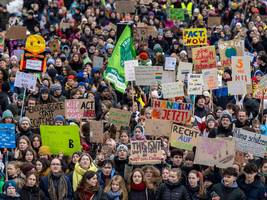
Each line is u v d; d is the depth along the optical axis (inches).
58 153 920.9
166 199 828.6
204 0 1939.0
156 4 1878.7
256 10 1850.4
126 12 1796.3
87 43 1609.3
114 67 1237.7
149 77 1176.2
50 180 838.5
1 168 892.6
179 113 992.9
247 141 911.0
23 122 959.0
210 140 873.5
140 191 837.8
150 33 1598.2
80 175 836.0
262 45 1588.3
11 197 815.1
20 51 1459.2
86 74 1306.6
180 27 1748.3
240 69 1161.4
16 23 1851.6
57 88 1152.2
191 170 845.2
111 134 1016.2
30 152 885.2
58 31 1710.1
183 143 927.7
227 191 826.2
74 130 917.8
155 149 884.0
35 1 1988.2
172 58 1288.1
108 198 832.3
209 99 1175.6
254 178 837.8
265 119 1085.1
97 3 1939.0
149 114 1047.0
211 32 1669.5
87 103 1044.5
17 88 1208.8
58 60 1341.0
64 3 1988.2
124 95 1239.5
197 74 1125.1
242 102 1171.3
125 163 885.8
